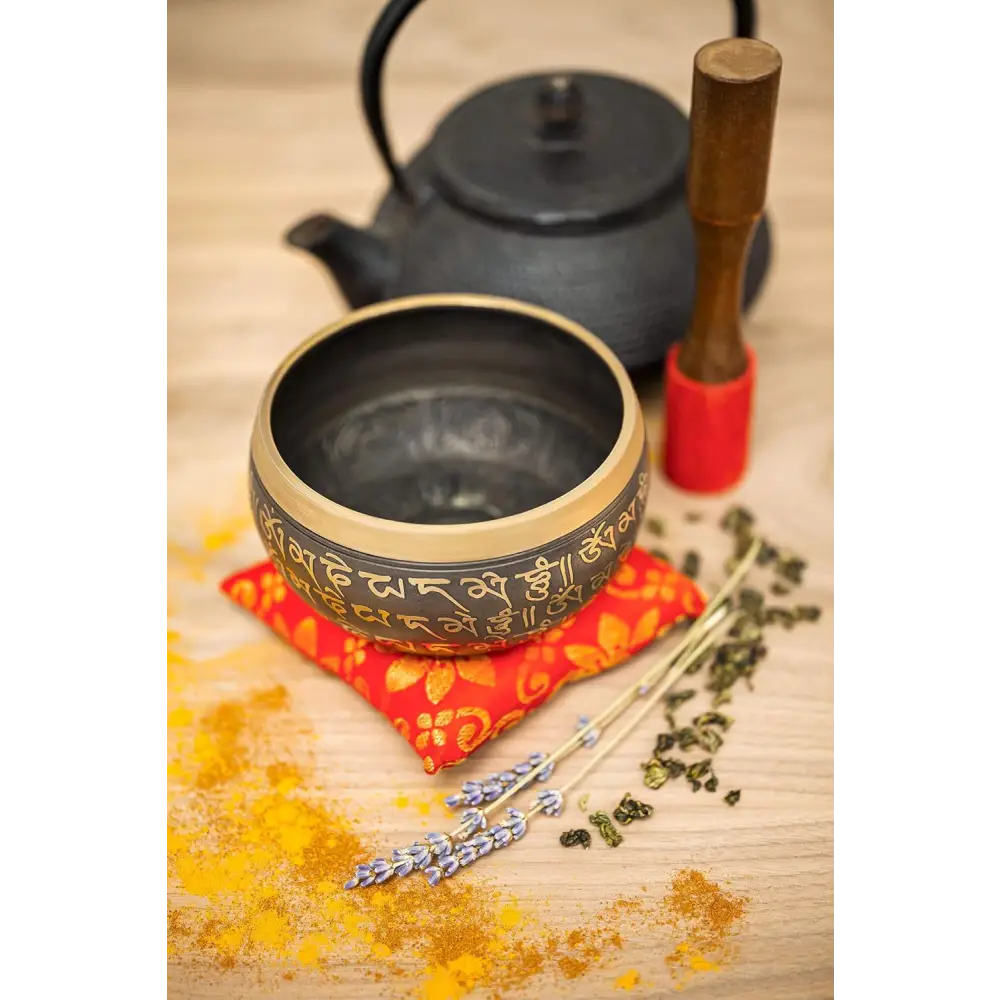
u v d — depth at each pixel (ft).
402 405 1.79
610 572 1.53
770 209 2.23
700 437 1.80
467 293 1.80
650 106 1.88
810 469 1.90
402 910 1.48
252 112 2.44
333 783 1.58
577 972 1.44
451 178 1.81
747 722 1.64
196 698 1.66
